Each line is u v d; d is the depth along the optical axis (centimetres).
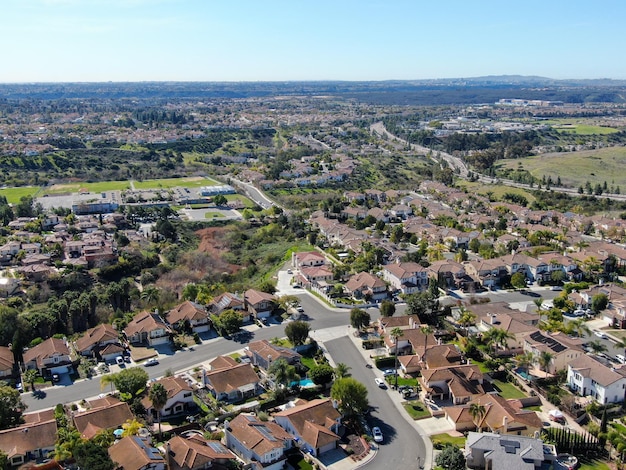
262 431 10925
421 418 12231
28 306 19150
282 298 18012
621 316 16962
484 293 19650
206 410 12419
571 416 12256
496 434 10844
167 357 14975
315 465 10556
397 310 17950
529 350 14812
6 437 10669
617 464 10556
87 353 15075
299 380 13312
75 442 10269
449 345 14538
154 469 9719
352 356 14975
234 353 15138
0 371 14062
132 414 11681
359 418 12106
